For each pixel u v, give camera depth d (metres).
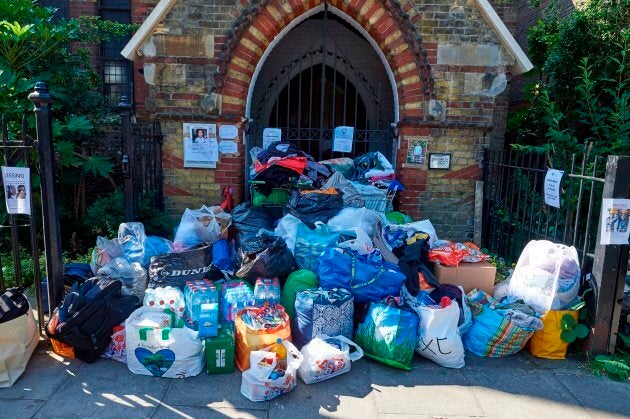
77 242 6.58
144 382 3.62
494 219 6.36
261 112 8.73
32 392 3.46
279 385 3.42
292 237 4.94
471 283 4.97
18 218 6.38
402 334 3.87
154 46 6.09
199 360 3.72
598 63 7.32
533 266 4.34
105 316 3.83
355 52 9.02
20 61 6.60
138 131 5.60
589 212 4.23
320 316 3.96
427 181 6.39
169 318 3.81
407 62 6.17
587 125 7.66
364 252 4.65
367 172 6.28
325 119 10.01
